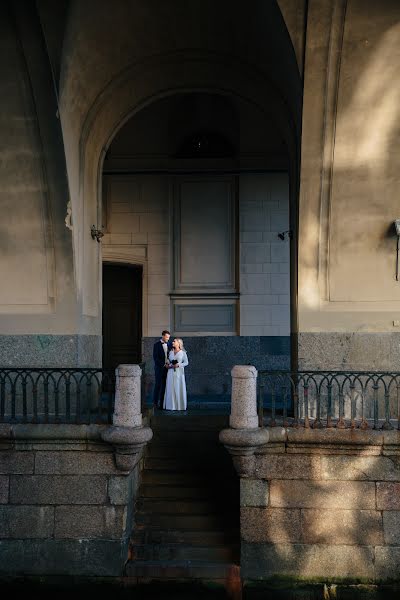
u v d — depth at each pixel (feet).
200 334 38.22
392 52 21.94
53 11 21.44
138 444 21.84
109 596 21.75
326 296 25.63
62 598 21.74
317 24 21.29
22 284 25.75
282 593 21.71
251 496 22.18
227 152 39.55
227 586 21.91
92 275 28.14
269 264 38.17
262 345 37.88
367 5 20.62
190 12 23.57
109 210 38.73
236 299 38.24
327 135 24.07
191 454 26.50
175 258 38.63
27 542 22.41
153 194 38.75
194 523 23.72
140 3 22.86
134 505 24.03
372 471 21.90
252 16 22.95
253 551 21.99
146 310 38.32
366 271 25.40
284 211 38.27
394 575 21.59
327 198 24.99
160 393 31.65
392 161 24.30
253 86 27.63
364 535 21.81
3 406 23.25
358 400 25.23
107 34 23.97
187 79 28.19
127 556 22.71
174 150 39.22
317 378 25.35
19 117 23.73
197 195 38.75
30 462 22.63
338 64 22.41
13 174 24.73
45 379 22.97
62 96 23.53
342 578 21.74
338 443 21.74
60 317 25.57
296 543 21.95
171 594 21.84
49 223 25.22
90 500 22.39
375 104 23.30
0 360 25.66
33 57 22.31
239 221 38.34
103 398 33.09
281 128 28.32
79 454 22.53
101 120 27.48
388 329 25.30
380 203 24.86
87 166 27.35
